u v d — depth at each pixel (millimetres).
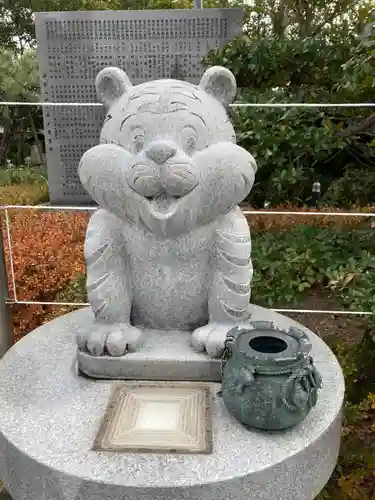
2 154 8078
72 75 3627
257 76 2516
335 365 1469
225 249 1394
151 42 3455
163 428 1167
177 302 1459
